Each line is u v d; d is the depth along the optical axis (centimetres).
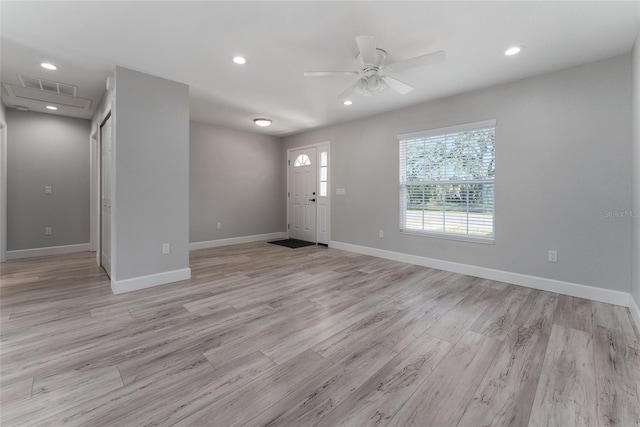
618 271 266
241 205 595
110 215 328
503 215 332
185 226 338
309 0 190
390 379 161
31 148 443
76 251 483
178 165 329
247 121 512
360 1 191
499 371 168
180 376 163
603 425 129
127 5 195
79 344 196
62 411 137
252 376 164
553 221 299
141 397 146
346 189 512
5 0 188
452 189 379
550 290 303
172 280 330
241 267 402
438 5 195
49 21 212
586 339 204
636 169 237
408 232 425
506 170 328
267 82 329
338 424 130
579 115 282
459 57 268
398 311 254
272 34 232
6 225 421
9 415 133
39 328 218
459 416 135
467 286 321
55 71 296
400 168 432
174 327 222
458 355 185
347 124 507
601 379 160
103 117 353
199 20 213
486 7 197
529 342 201
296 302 274
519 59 271
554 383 157
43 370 167
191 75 309
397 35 232
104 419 132
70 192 477
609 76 266
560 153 293
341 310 256
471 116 352
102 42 243
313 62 281
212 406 141
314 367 173
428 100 387
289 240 628
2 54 262
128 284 297
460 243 371
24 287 309
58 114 456
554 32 226
